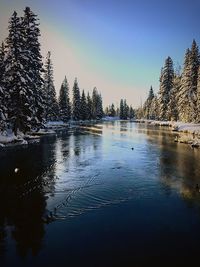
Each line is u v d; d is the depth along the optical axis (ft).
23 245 36.17
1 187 59.06
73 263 32.40
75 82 344.49
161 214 44.83
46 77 218.59
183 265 31.86
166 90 258.57
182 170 73.05
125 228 40.22
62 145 118.83
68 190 56.90
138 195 53.72
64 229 40.11
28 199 51.83
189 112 203.92
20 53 126.41
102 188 57.93
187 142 125.29
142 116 524.11
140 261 32.58
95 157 91.56
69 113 308.81
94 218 43.52
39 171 72.13
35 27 149.18
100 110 466.70
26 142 121.80
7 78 123.75
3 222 42.55
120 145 120.06
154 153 98.73
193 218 43.34
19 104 124.98
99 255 33.81
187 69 207.00
